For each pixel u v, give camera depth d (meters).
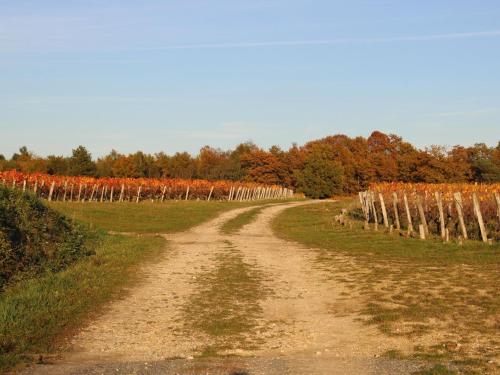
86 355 8.16
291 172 96.25
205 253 20.06
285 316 10.89
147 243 21.75
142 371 7.23
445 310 10.74
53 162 79.44
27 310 10.42
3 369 7.23
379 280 14.20
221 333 9.55
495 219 22.48
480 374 6.91
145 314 10.95
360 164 87.44
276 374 7.04
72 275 14.12
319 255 19.42
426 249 19.28
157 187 55.22
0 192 16.83
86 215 33.97
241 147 119.31
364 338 9.13
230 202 58.41
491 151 80.19
